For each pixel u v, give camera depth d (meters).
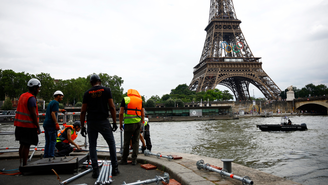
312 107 115.06
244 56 97.50
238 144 21.05
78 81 98.00
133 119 6.86
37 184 5.04
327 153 16.56
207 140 23.80
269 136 27.02
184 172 5.48
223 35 102.00
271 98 94.38
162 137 26.70
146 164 6.86
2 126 41.53
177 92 152.12
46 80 85.06
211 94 117.94
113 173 5.79
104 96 5.79
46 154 7.10
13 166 6.76
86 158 6.85
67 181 5.03
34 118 6.00
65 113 9.55
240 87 122.06
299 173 11.59
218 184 4.79
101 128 5.65
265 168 12.65
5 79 80.12
